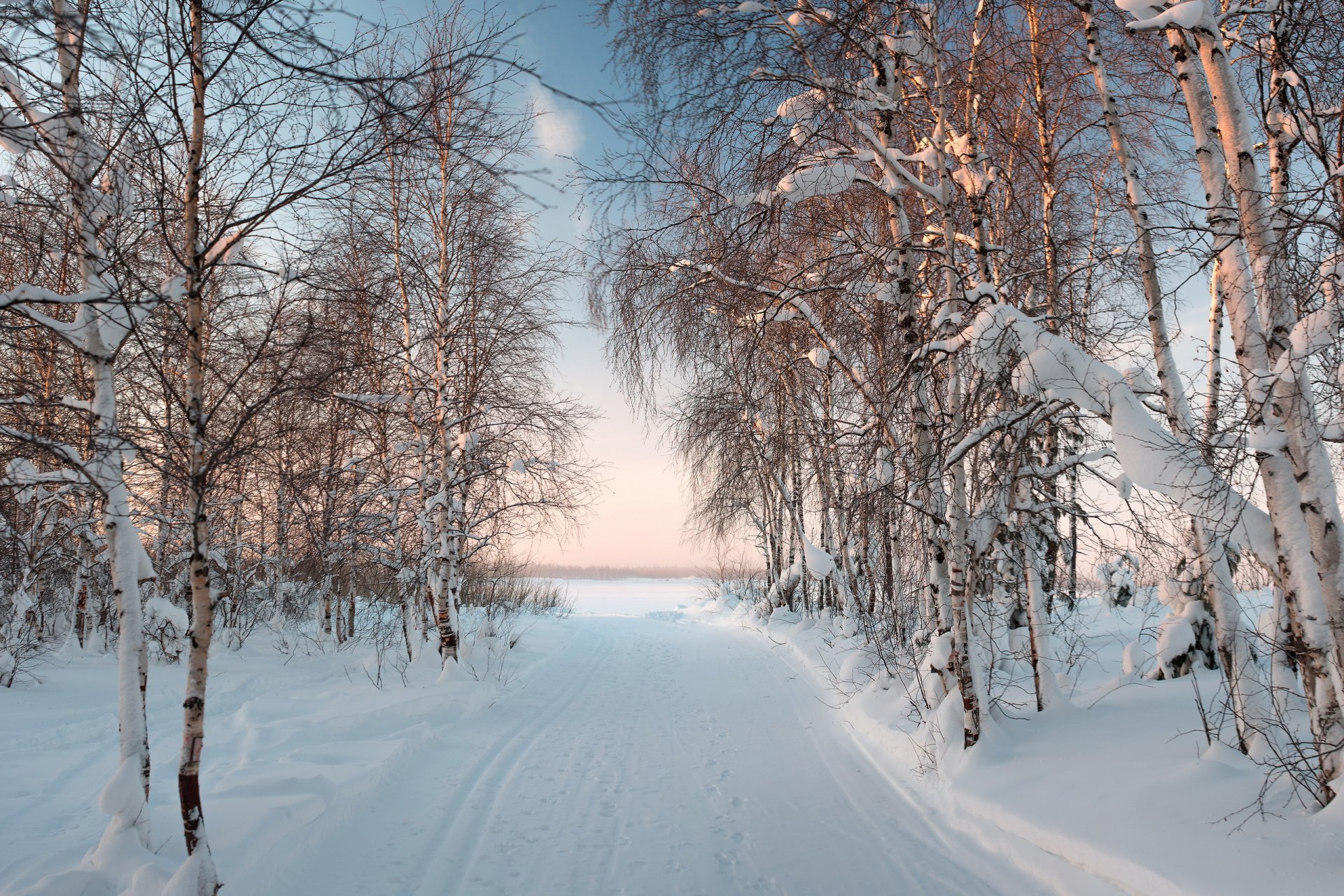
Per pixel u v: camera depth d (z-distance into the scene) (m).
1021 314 5.53
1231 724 6.08
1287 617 5.41
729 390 16.55
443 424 12.28
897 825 5.91
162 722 9.05
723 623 24.59
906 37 7.39
